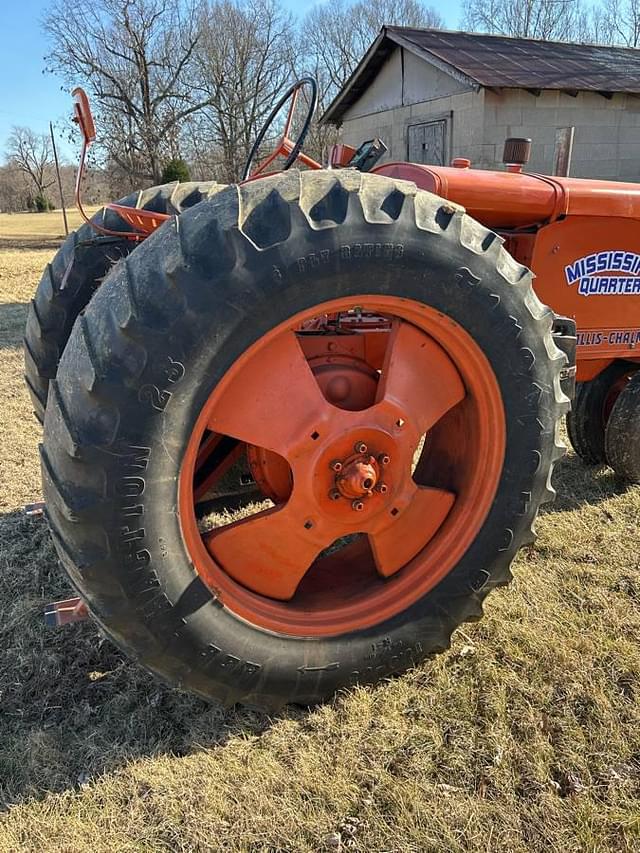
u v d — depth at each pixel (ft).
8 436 14.61
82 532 5.40
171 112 93.25
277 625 6.56
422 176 8.45
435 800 5.98
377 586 7.19
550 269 9.32
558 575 9.24
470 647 7.80
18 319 28.27
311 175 5.83
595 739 6.59
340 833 5.74
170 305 5.22
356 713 6.86
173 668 6.10
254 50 93.86
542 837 5.67
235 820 5.87
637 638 7.95
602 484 11.85
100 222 9.21
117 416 5.23
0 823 5.88
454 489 7.34
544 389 6.72
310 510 6.46
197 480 7.97
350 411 6.43
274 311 5.53
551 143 37.35
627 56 47.57
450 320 6.21
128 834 5.79
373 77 46.29
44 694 7.28
